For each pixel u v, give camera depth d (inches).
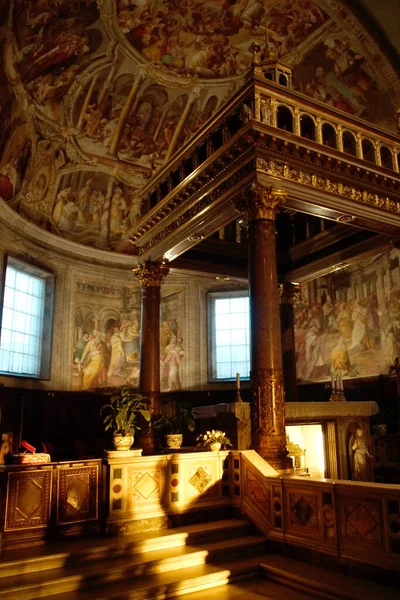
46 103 582.6
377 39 494.3
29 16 482.9
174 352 714.8
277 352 307.4
